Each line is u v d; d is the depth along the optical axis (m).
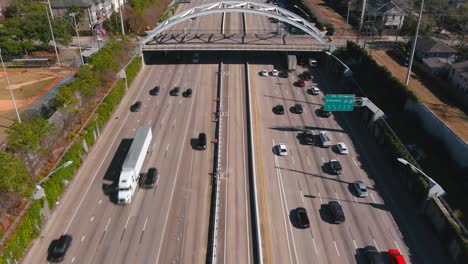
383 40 114.06
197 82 95.38
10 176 45.91
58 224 52.09
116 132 73.44
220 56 112.44
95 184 59.59
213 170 63.12
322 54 106.75
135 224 52.38
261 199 56.94
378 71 86.62
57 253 46.88
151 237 50.41
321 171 63.16
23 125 55.47
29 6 125.50
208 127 75.44
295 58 101.19
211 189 58.91
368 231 51.72
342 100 68.50
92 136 68.50
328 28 119.00
